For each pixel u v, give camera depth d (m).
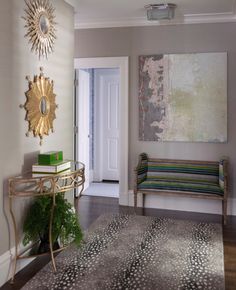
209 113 4.46
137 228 3.81
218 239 3.47
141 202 4.77
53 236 2.86
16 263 2.72
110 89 6.59
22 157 2.76
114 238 3.49
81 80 5.36
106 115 6.64
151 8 4.03
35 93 2.89
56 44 3.32
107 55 4.78
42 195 2.75
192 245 3.31
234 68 4.37
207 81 4.44
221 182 4.14
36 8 2.90
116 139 6.62
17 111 2.68
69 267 2.84
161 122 4.64
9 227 2.63
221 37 4.38
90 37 4.82
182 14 4.32
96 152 6.68
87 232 3.67
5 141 2.54
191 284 2.57
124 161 4.81
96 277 2.67
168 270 2.79
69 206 3.03
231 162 4.45
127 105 4.75
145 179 4.59
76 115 5.29
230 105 4.41
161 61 4.58
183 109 4.54
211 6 4.02
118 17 4.52
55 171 2.69
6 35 2.51
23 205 2.83
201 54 4.44
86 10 4.21
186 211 4.57
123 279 2.64
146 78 4.65
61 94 3.46
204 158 4.54
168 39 4.55
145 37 4.63
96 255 3.08
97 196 5.37
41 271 2.76
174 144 4.63
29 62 2.83
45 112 3.08
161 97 4.61
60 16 3.40
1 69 2.46
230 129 4.43
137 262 2.94
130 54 4.70
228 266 2.88
